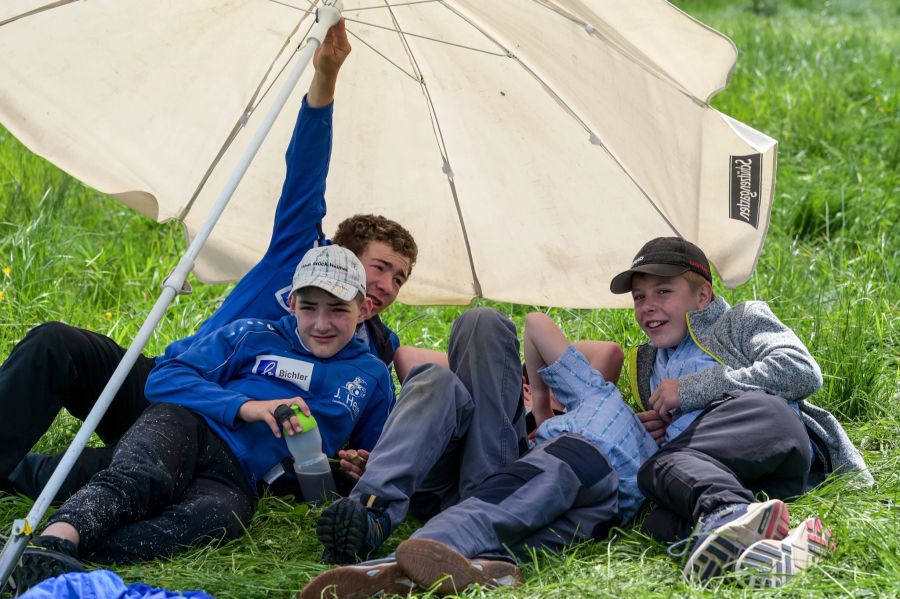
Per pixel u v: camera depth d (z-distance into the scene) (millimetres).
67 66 4566
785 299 6109
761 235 4414
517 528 3479
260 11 4594
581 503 3725
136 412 4293
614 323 6156
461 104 4836
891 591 3066
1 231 7367
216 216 3709
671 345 4312
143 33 4566
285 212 4422
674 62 4105
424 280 5320
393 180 5145
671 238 4344
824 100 10016
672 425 4098
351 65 4855
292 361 4090
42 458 4031
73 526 3350
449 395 3705
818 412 4078
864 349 5309
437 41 4641
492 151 4914
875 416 4996
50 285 6621
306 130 4344
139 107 4742
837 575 3273
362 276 4117
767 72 11133
